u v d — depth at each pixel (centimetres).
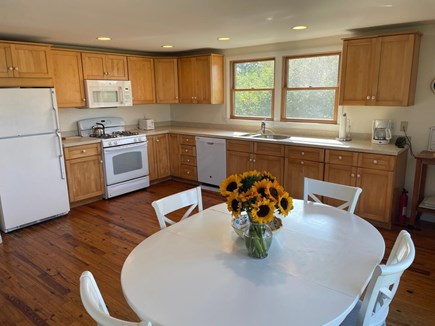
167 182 572
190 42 455
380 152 347
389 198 352
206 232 192
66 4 248
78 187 447
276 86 486
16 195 374
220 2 251
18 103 362
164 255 166
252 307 124
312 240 178
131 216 418
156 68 551
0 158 357
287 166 425
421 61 360
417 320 223
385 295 142
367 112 407
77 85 455
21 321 229
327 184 240
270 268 151
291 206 160
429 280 268
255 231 158
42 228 384
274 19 313
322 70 445
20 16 284
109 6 256
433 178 373
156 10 272
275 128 499
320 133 455
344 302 127
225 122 557
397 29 365
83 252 325
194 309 124
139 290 137
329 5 265
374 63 361
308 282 140
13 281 277
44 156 391
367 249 168
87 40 424
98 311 111
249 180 162
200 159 527
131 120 572
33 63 377
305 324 115
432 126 365
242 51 512
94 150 459
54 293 259
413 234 350
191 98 556
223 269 151
